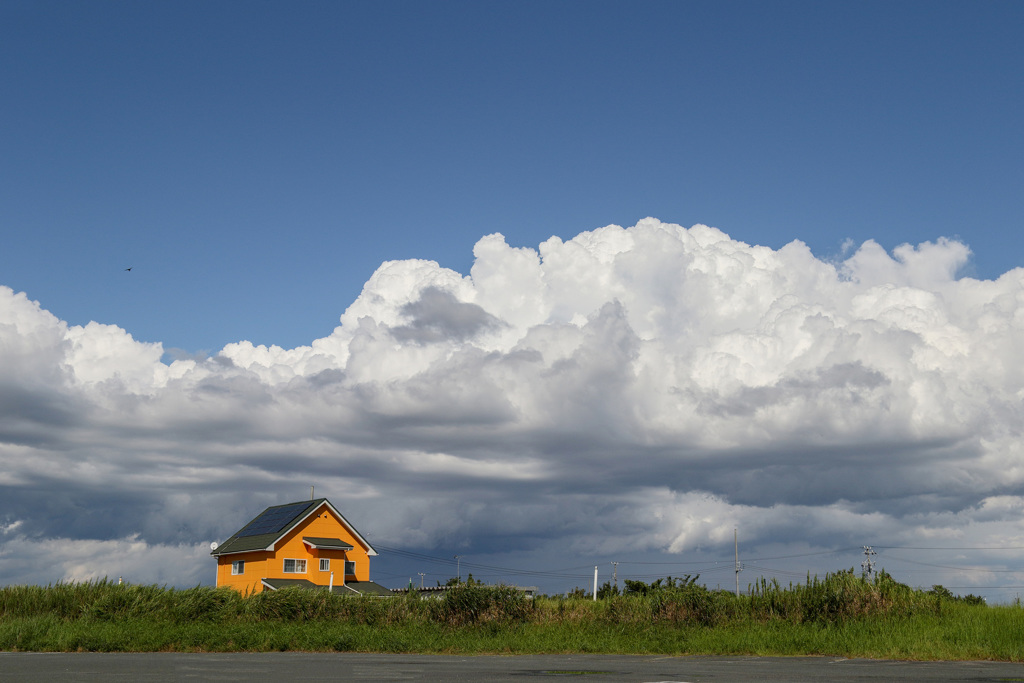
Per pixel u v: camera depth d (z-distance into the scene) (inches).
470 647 832.3
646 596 1034.7
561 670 510.6
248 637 844.6
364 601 1128.2
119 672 461.4
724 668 532.1
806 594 927.0
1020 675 469.7
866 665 566.6
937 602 880.9
